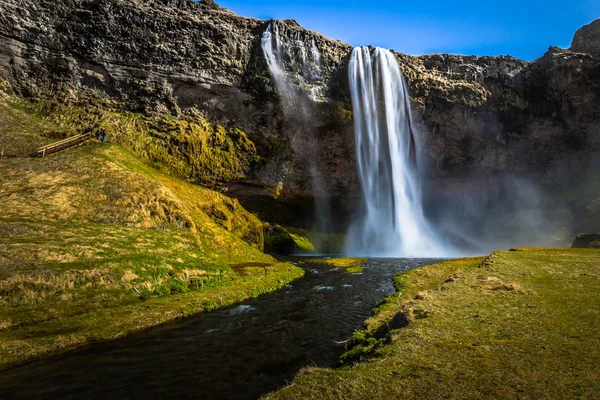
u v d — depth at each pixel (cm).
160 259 2264
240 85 5241
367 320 1516
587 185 6134
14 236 2012
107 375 1045
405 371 665
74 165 3228
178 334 1431
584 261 2138
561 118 6334
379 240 6181
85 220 2555
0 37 4244
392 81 6012
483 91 6209
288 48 5400
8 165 3036
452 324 951
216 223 3962
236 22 5409
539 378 597
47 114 4234
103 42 4638
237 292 2128
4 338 1245
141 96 4825
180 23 4916
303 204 6262
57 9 4538
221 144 5188
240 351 1252
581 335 811
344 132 5744
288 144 5628
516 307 1102
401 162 6162
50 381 1000
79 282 1747
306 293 2272
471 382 598
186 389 959
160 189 3344
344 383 634
